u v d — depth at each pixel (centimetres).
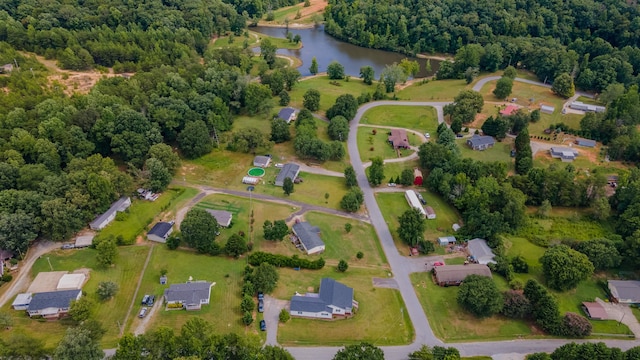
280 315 11144
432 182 16388
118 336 10562
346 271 12950
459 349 10681
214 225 13238
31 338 9681
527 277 12925
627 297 11975
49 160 14875
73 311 10525
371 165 17125
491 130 19938
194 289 11550
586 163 18112
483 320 11456
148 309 11331
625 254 12988
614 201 15512
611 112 19412
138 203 15300
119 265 12650
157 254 13150
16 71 19425
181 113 18788
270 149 18912
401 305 11856
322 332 10981
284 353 9469
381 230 14725
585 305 11806
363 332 11044
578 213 15538
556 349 10025
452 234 14538
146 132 17288
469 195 14975
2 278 11769
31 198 13012
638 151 17712
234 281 12338
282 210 15425
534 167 17500
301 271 12862
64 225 12988
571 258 12256
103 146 17262
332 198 16225
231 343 9638
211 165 17900
